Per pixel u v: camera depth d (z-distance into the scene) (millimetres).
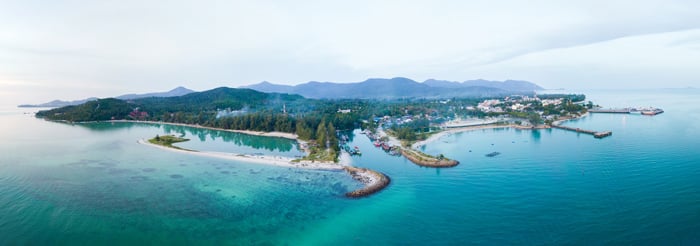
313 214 82500
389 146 169375
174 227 75812
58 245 68375
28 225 76812
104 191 100000
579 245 64312
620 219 73750
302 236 71688
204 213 83500
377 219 79000
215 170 124688
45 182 109562
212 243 68938
